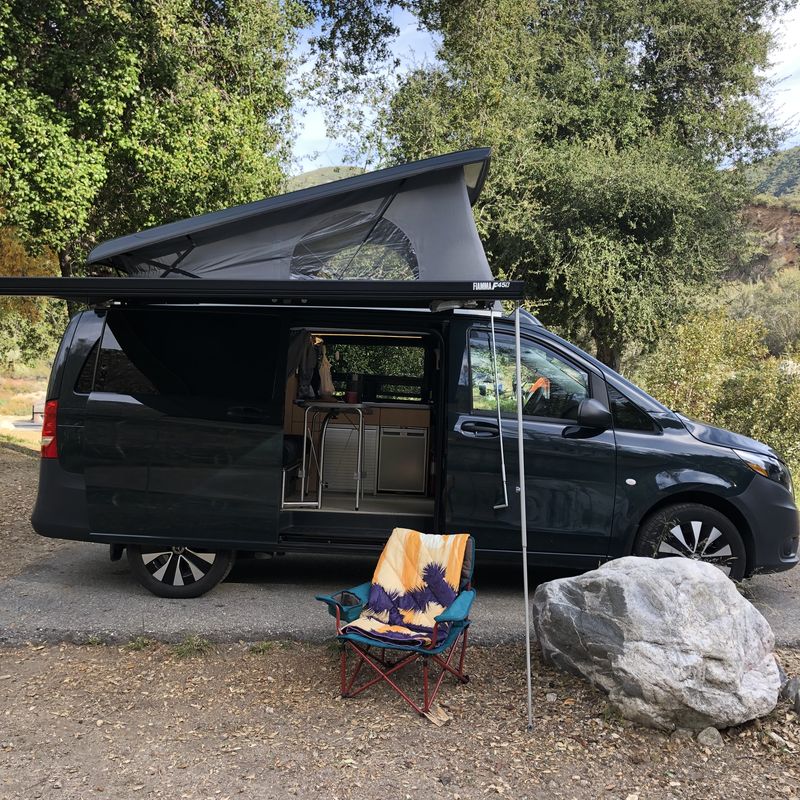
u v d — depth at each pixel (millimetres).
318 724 3992
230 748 3750
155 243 5383
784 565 5730
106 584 6117
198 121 12445
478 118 18438
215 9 14805
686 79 22344
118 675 4566
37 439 17938
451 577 4641
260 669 4660
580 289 17953
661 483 5582
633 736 3910
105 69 11375
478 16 18906
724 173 20281
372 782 3479
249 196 12898
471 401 5668
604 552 5613
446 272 5449
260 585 6207
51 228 11031
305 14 17562
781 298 38094
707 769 3668
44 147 10734
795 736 3916
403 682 4484
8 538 7512
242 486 5652
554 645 4551
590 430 5625
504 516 5605
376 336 6633
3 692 4324
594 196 18047
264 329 5738
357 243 5500
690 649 3943
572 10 22172
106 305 5770
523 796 3412
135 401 5664
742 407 13477
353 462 6648
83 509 5680
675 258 18656
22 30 11328
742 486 5613
